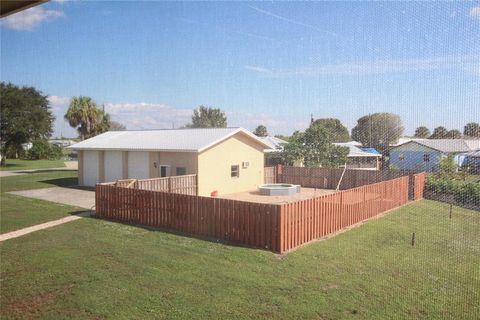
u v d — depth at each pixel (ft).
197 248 29.73
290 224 29.66
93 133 132.98
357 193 36.58
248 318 17.65
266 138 86.53
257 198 61.98
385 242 27.04
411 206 24.89
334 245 29.58
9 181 84.84
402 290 18.13
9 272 24.06
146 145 66.74
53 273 23.80
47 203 53.57
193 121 79.46
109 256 27.32
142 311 18.54
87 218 42.65
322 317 17.43
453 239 16.07
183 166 61.77
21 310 18.81
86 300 19.80
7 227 37.88
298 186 67.72
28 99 132.77
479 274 15.28
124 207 41.45
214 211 33.63
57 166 136.67
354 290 19.66
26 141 136.67
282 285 21.43
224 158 65.21
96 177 75.66
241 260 26.53
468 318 14.61
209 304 19.19
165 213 37.63
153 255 27.61
